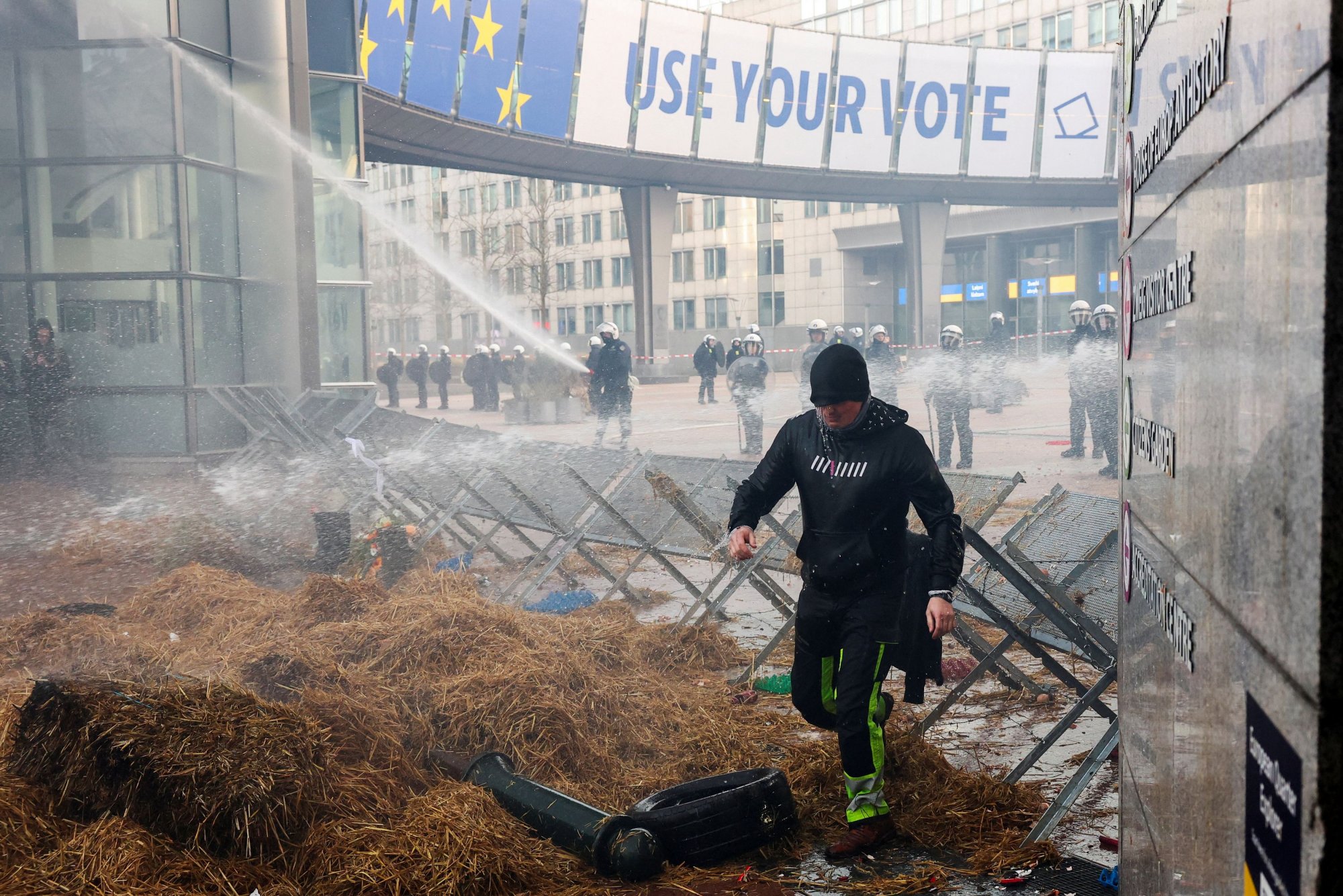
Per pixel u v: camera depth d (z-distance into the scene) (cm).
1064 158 4128
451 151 3294
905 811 364
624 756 419
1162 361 147
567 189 8369
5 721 357
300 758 326
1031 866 325
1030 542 536
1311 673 72
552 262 6312
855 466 351
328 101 1584
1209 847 110
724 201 7475
